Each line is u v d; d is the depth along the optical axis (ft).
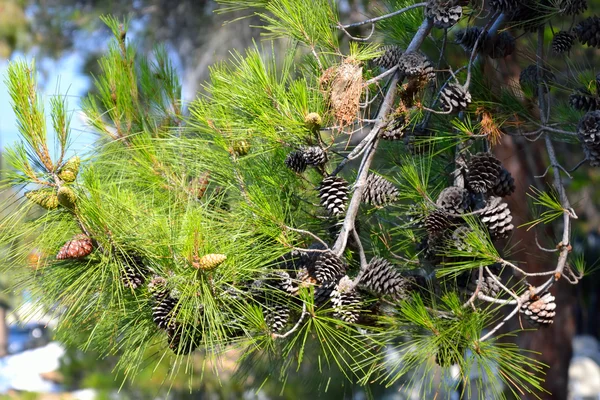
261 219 8.30
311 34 8.59
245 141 8.57
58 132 8.03
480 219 8.30
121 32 9.48
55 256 8.32
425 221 8.39
